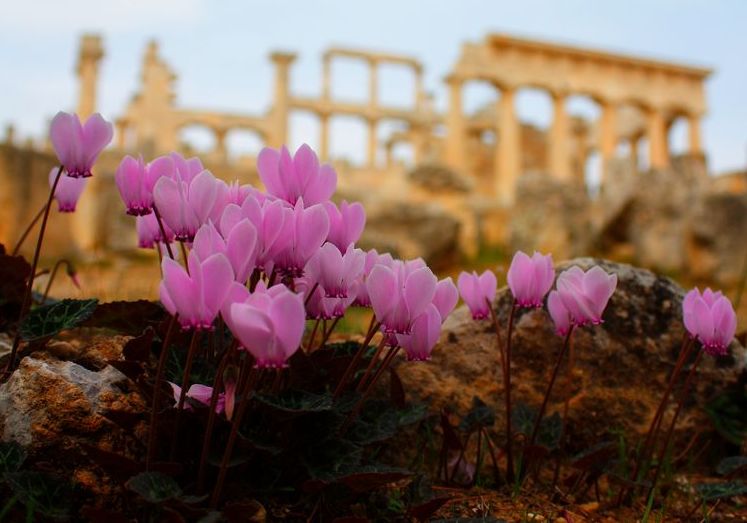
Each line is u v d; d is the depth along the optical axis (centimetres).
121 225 2752
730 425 376
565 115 4628
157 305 311
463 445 319
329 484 250
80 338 415
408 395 361
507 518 288
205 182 231
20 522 233
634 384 379
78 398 258
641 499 323
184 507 204
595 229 2380
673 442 372
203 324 192
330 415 254
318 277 235
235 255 205
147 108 4794
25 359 270
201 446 242
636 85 4894
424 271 229
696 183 2231
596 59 4756
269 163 260
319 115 5425
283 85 5025
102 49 4253
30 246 2414
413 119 5634
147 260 2577
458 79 4522
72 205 332
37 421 252
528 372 375
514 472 335
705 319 282
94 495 244
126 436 256
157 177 251
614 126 4794
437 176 3175
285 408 228
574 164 5862
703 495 296
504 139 4516
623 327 382
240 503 208
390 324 231
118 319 317
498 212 3288
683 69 4981
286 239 222
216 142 4959
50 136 258
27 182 2448
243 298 195
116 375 275
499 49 4550
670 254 2164
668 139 5412
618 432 369
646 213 2236
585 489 321
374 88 5538
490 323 382
